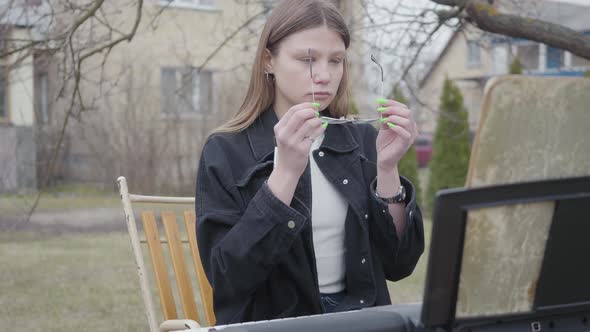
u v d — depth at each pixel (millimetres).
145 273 2031
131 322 4715
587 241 1052
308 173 1732
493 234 1009
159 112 12602
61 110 10859
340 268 1758
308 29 1625
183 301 2154
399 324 1124
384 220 1715
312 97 1635
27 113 10859
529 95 959
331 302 1730
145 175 12656
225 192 1671
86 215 10602
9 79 5105
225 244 1490
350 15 4660
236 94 12547
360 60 6039
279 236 1452
